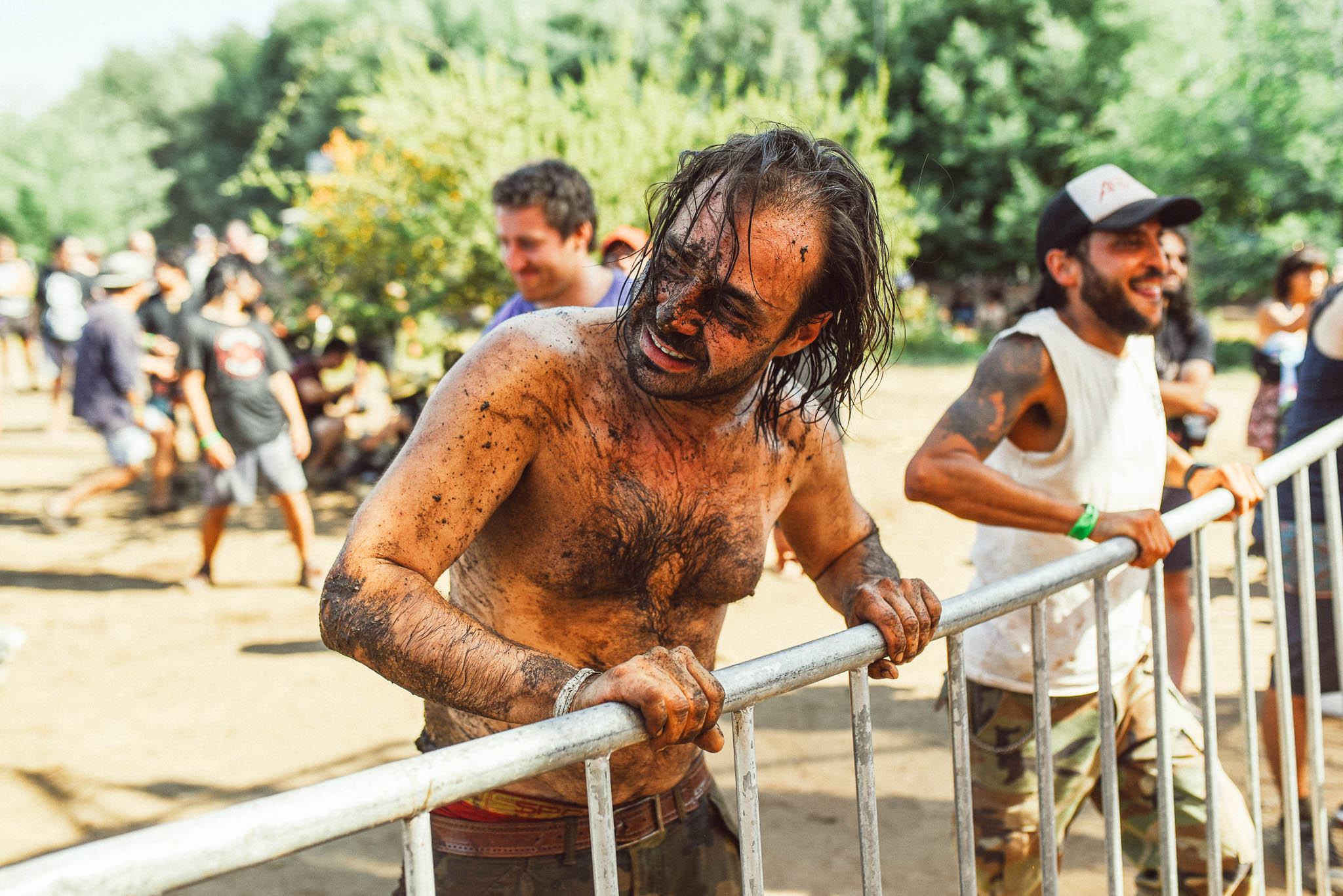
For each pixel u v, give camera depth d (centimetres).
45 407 1376
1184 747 228
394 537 125
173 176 4375
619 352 143
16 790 356
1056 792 230
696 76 2816
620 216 752
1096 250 228
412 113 752
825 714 426
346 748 390
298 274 819
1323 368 291
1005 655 227
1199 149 2014
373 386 1326
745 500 153
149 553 678
